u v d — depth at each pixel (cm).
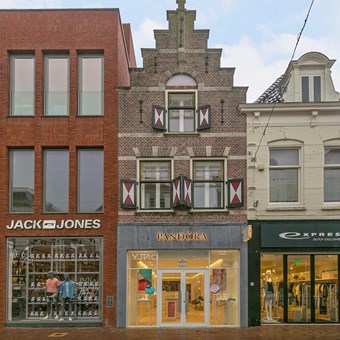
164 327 1947
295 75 2042
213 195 2008
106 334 1772
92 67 2077
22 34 2047
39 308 1973
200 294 1975
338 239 1947
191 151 2011
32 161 2034
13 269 1984
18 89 2062
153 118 2000
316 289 1973
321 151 2000
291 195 2005
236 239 1967
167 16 2073
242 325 1939
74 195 1995
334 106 1991
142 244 1967
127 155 2009
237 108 2030
